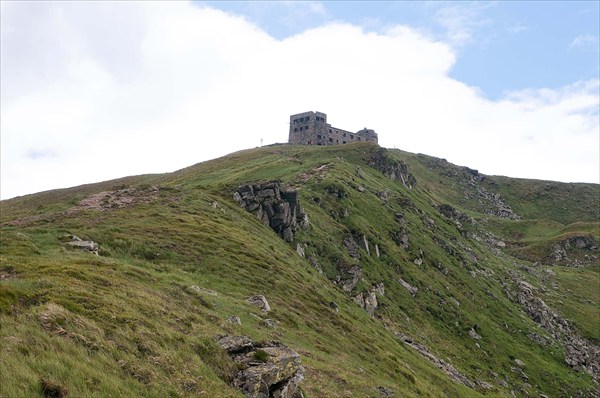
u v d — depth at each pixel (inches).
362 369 1718.8
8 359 628.1
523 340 3951.8
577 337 4650.6
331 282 2957.7
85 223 2241.6
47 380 619.8
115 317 925.8
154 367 816.9
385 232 4404.5
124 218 2432.3
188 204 2918.3
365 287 3147.1
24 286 930.1
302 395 1079.0
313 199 4190.5
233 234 2556.6
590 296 5994.1
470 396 2389.3
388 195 5703.7
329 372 1422.2
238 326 1327.5
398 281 3720.5
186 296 1443.2
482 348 3469.5
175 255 2038.6
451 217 7795.3
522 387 3147.1
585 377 3698.3
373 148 7593.5
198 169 7593.5
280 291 2112.5
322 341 1797.5
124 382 727.7
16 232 1884.8
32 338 712.4
